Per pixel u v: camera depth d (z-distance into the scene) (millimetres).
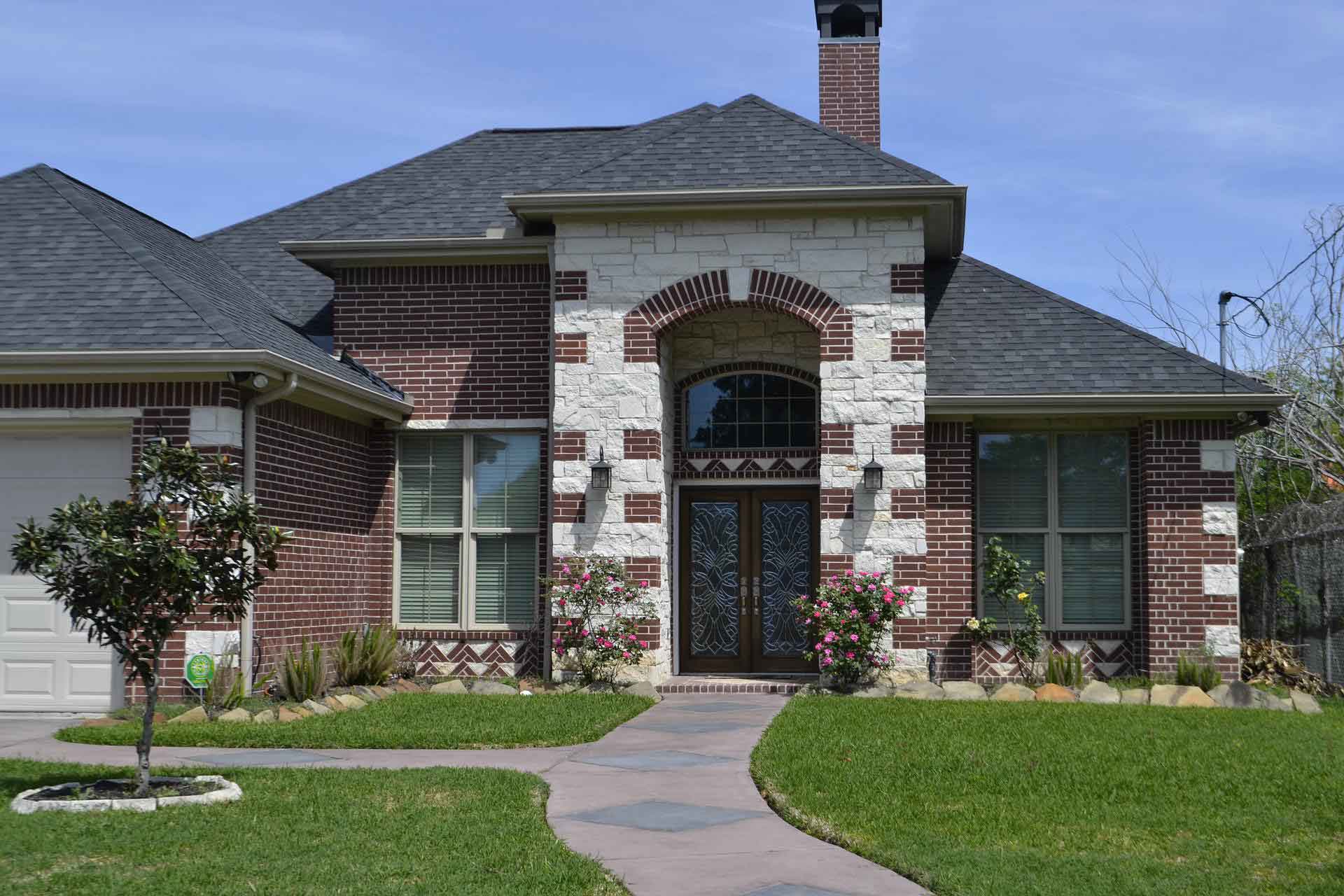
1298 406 22875
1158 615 15961
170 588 8594
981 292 17734
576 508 15625
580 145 20078
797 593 16844
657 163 16125
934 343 16875
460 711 12859
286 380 13211
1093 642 16438
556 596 15469
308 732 11500
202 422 12852
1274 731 11961
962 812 8242
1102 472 16703
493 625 16656
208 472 9008
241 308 15211
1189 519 16016
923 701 14070
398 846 7152
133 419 12984
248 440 13180
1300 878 6695
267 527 9000
